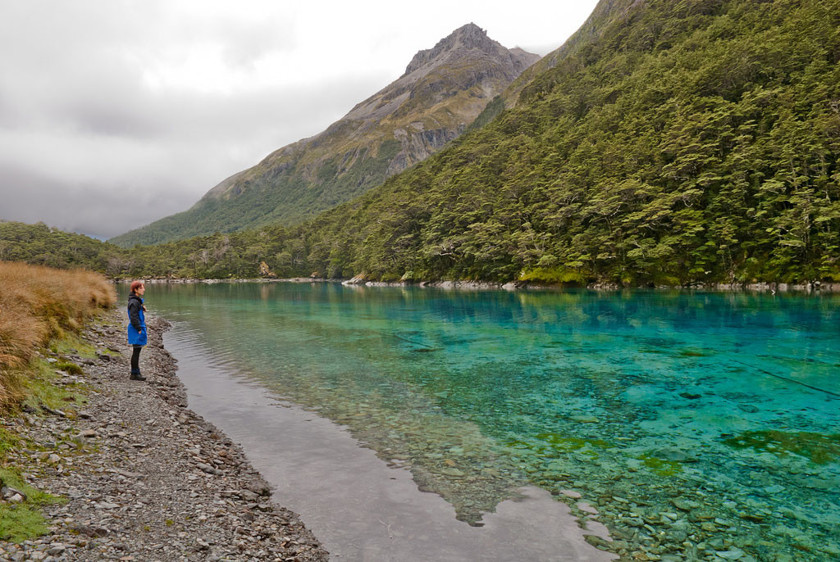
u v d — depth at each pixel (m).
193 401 14.12
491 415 12.66
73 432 8.40
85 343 17.02
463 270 102.25
